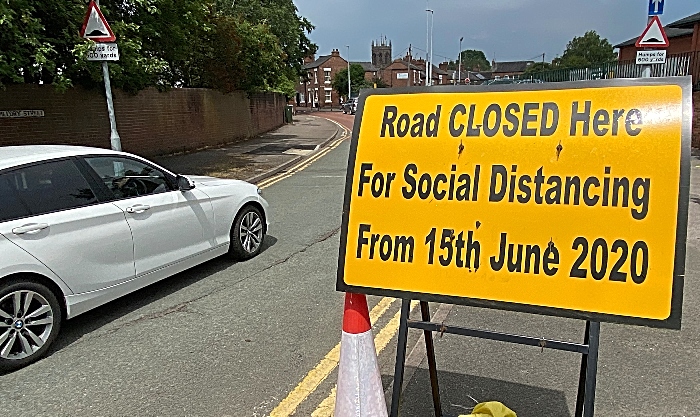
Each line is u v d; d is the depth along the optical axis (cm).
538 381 335
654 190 210
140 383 345
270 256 623
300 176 1278
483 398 317
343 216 258
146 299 495
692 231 678
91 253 416
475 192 238
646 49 1030
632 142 215
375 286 249
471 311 459
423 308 274
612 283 212
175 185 514
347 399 253
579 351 219
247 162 1460
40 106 1126
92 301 421
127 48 1008
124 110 1393
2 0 717
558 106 230
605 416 294
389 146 255
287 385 339
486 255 233
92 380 351
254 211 621
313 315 450
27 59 838
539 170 228
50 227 387
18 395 334
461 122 245
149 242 470
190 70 1936
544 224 224
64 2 896
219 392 332
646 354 366
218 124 1972
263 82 2419
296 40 3966
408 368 358
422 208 245
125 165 468
